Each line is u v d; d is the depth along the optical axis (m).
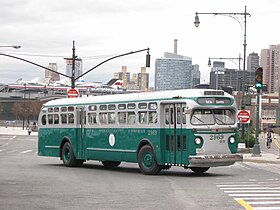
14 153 41.50
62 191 15.25
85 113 25.69
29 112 173.25
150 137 21.53
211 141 20.41
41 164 28.77
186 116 20.22
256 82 35.47
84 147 25.67
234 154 20.92
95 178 19.86
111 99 24.08
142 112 22.06
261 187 16.45
